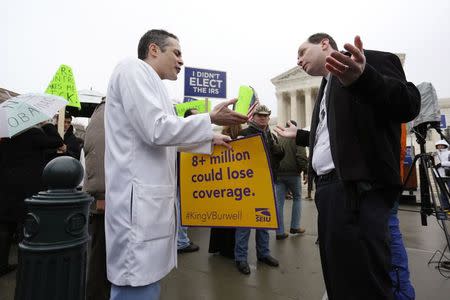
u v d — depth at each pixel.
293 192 4.86
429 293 2.58
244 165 1.77
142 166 1.27
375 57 1.36
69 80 4.95
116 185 1.27
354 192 1.24
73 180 1.35
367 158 1.25
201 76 5.13
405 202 8.15
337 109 1.32
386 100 1.14
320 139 1.57
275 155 3.63
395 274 2.23
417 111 1.29
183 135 1.26
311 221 6.12
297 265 3.35
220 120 1.47
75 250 1.31
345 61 1.06
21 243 1.28
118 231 1.23
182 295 2.59
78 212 1.34
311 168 1.68
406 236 4.71
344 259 1.24
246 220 1.75
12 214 3.02
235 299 2.50
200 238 4.77
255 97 3.30
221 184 1.83
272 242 4.34
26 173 3.11
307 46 1.69
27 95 3.08
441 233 4.89
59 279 1.25
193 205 1.89
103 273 2.17
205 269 3.25
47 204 1.25
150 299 1.23
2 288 2.76
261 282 2.86
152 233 1.23
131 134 1.30
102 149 2.14
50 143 3.28
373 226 1.21
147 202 1.23
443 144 7.70
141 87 1.26
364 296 1.18
